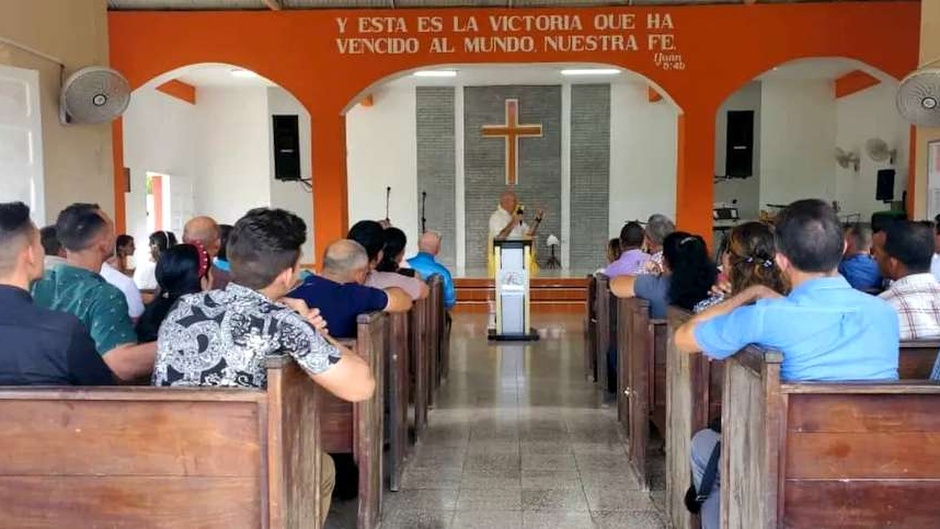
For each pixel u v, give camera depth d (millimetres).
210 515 1762
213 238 4125
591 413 4762
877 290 3709
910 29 7191
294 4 7402
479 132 11992
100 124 5426
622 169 11938
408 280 4055
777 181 11844
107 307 2486
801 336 1890
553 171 12000
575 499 3354
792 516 1783
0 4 4395
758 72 7332
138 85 7410
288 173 11508
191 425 1740
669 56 7379
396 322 3453
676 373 2893
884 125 10617
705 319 2148
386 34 7410
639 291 3676
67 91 4906
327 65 7449
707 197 7477
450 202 12117
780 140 11789
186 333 1885
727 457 2162
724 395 2195
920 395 1739
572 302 9711
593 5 7359
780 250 1978
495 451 4020
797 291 1944
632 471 3695
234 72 10688
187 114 11711
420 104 12031
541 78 11383
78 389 1739
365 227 4020
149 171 10352
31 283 2201
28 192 4641
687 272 3293
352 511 3230
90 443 1757
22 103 4594
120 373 2430
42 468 1768
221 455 1743
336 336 2994
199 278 2711
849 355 1893
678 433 2877
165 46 7395
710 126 7406
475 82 11727
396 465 3465
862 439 1758
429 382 4875
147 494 1766
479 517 3172
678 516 2891
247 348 1858
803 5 7262
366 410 2875
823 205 1950
